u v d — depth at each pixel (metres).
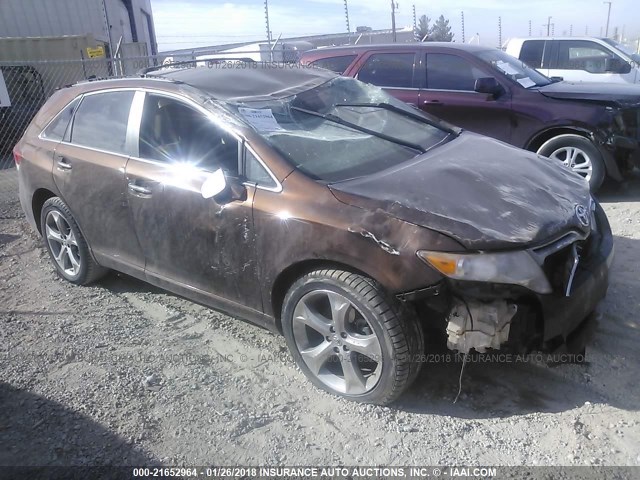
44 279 4.92
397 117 4.25
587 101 6.32
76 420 3.05
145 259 3.97
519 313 2.86
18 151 4.84
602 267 3.22
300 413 3.08
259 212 3.19
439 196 3.02
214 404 3.16
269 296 3.29
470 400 3.11
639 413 2.93
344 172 3.31
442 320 2.88
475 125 6.99
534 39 11.16
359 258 2.86
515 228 2.85
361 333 3.02
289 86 4.12
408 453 2.77
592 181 6.43
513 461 2.68
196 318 4.12
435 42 7.65
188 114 3.70
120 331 3.96
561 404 3.04
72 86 4.71
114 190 3.97
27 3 17.47
